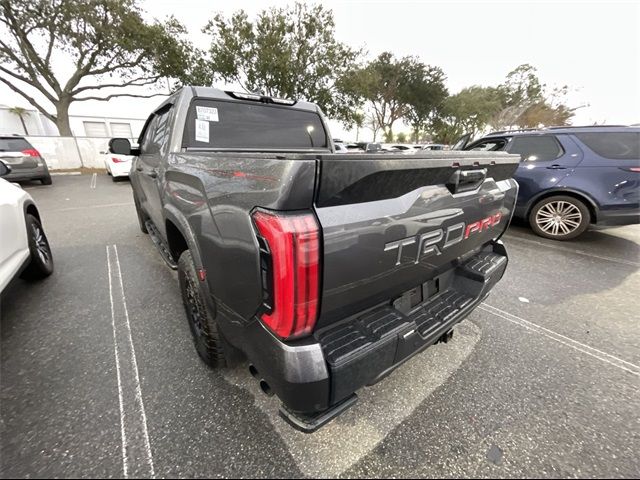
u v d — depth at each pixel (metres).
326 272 1.00
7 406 1.58
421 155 1.21
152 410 1.58
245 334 1.23
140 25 14.18
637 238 4.79
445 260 1.56
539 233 4.75
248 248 1.05
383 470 1.33
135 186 3.96
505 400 1.71
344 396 1.11
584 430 1.53
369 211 1.08
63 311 2.49
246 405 1.62
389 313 1.36
